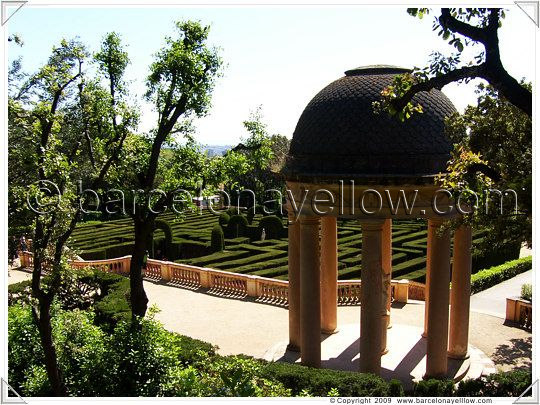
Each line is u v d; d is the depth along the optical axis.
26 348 17.97
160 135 18.91
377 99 16.28
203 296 29.95
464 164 13.95
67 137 18.42
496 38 12.02
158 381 15.45
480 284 31.42
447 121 15.95
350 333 22.94
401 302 28.42
